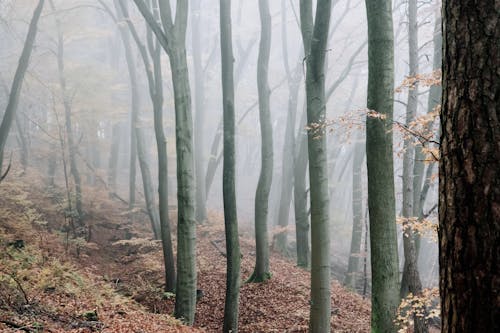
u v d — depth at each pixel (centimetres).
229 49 1064
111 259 1748
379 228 598
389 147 604
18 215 1489
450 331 221
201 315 1262
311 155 890
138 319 930
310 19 1002
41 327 720
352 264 2041
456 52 232
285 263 1775
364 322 1231
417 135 612
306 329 1107
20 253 1132
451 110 232
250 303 1302
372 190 605
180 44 1061
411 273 887
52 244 1485
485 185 210
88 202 2091
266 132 1460
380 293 596
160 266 1551
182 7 1059
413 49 1087
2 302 767
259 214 1452
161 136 1337
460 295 214
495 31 220
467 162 218
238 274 1045
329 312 898
